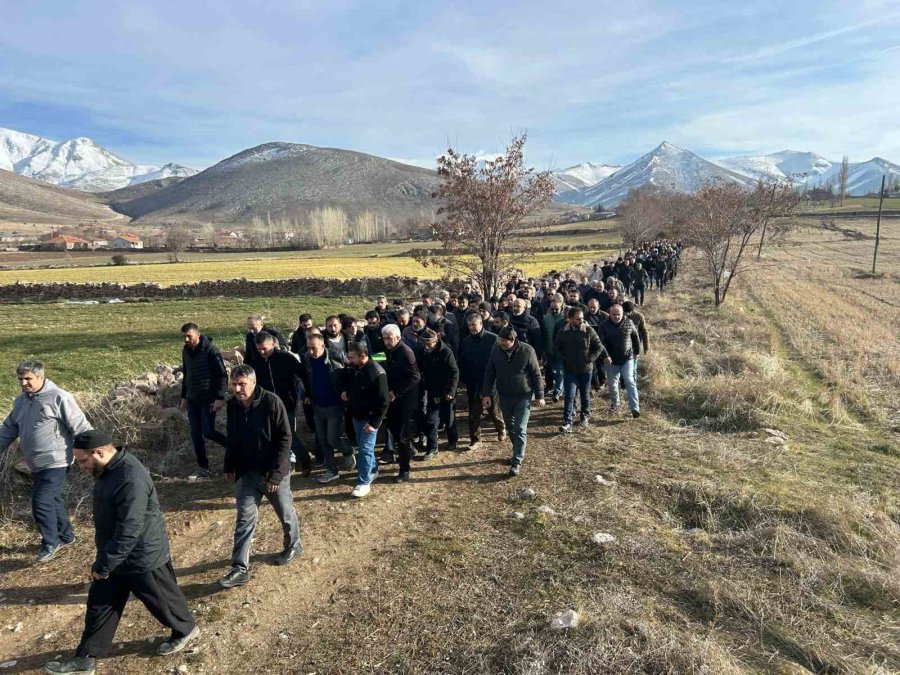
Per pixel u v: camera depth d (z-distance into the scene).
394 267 46.62
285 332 20.08
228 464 4.63
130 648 3.83
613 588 4.26
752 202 19.81
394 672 3.53
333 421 6.45
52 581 4.68
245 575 4.54
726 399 8.63
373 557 4.88
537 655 3.53
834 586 4.24
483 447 7.61
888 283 25.64
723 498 5.68
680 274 32.66
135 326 21.98
